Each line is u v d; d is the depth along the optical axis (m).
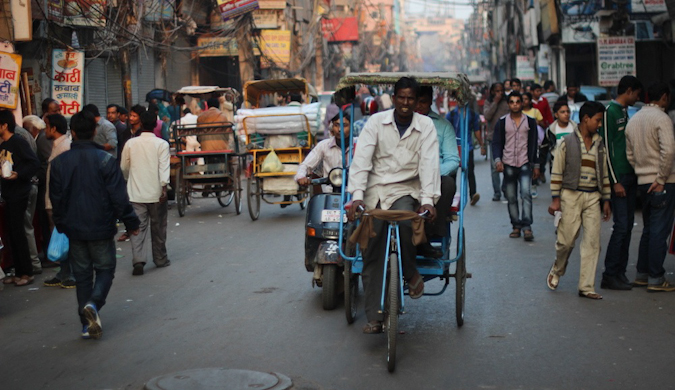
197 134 13.77
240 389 4.82
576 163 7.19
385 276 5.38
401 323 6.49
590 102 7.15
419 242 5.29
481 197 14.88
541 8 33.03
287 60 32.94
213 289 7.89
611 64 22.14
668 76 29.17
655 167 7.32
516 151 10.41
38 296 7.82
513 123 10.41
